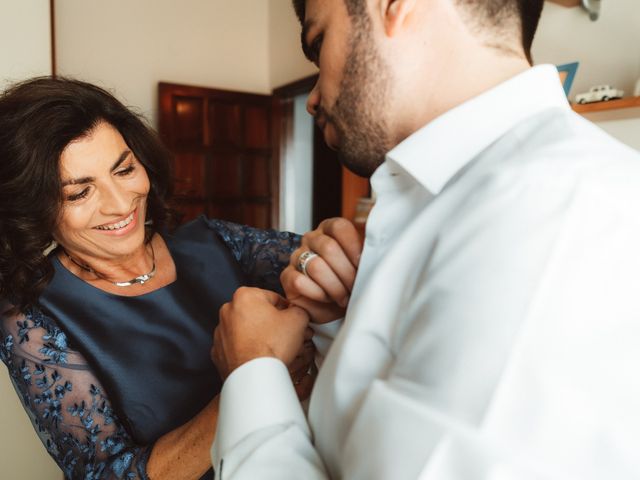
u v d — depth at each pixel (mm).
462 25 545
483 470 341
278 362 624
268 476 504
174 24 4672
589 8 1882
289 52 4844
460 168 544
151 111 4609
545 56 2100
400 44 551
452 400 368
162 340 1157
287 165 5094
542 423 345
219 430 593
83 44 4262
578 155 459
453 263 429
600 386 357
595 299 380
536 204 426
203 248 1372
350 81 585
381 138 600
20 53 2504
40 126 1013
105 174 1073
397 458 384
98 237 1121
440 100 564
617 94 1579
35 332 1063
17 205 1048
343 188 3410
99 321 1124
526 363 356
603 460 343
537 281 379
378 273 550
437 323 406
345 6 564
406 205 601
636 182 438
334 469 568
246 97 4812
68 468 1036
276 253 1429
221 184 4758
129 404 1079
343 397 553
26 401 1070
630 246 401
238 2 4992
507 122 540
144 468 967
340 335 595
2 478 2117
